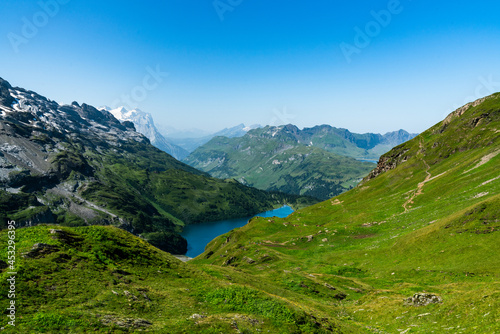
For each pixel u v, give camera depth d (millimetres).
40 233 32219
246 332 23500
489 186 86438
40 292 22938
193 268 42844
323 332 27297
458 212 74000
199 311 27719
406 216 103312
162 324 22906
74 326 19750
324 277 65125
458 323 27422
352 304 48281
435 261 61156
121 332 20312
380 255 76750
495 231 59000
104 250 34375
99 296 25219
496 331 21969
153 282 33000
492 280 46031
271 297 32281
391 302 42031
